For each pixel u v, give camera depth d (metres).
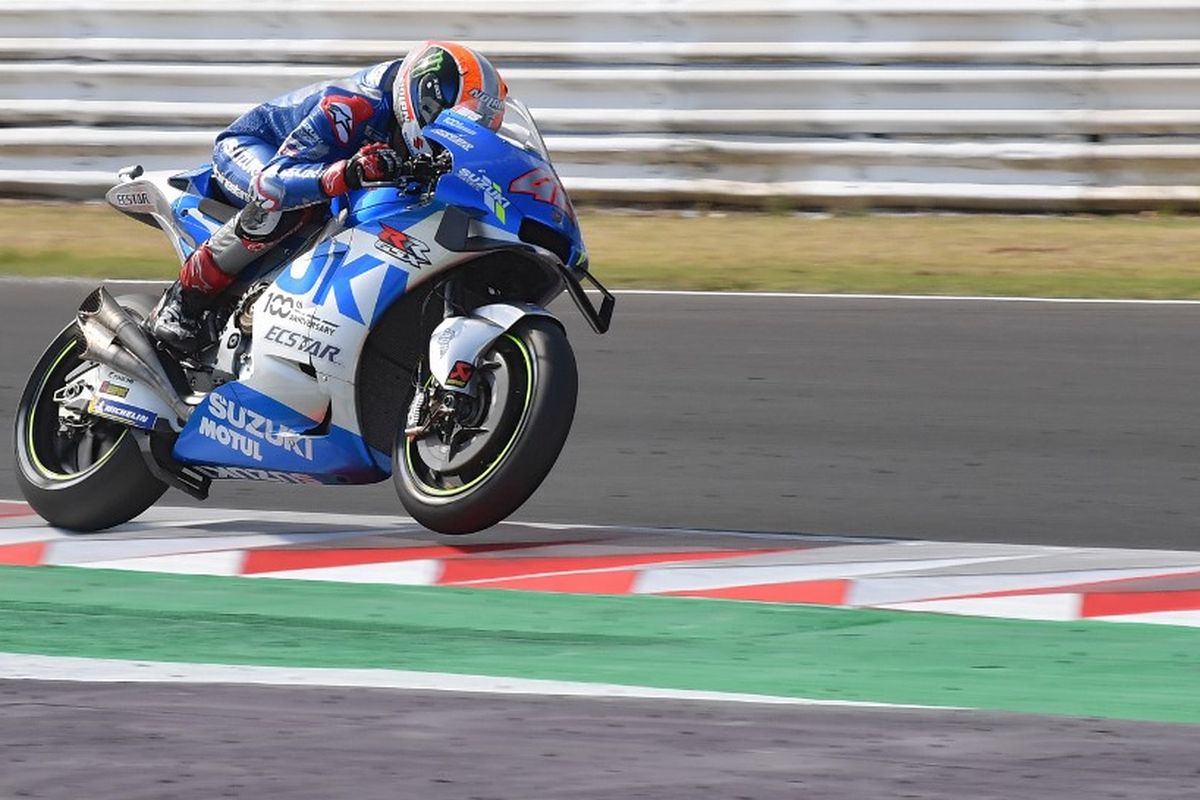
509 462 16.91
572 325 29.50
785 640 14.66
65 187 41.66
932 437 22.92
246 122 18.95
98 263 35.16
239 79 40.44
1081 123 37.94
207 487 18.97
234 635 14.88
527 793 10.13
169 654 14.21
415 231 17.45
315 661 13.99
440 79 17.59
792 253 35.44
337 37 40.19
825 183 39.34
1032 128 38.25
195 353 19.05
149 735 11.43
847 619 15.35
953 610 15.63
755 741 11.31
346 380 17.69
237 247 18.36
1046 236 36.53
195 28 40.62
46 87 41.50
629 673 13.56
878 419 23.78
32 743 11.23
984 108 38.44
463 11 40.06
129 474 18.67
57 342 19.67
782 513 19.73
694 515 19.66
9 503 20.52
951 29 38.31
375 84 18.12
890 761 10.83
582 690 12.89
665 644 14.58
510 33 40.19
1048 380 25.67
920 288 32.19
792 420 23.78
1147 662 13.91
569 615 15.55
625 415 24.12
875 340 28.14
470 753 11.01
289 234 18.53
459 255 17.33
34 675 13.32
